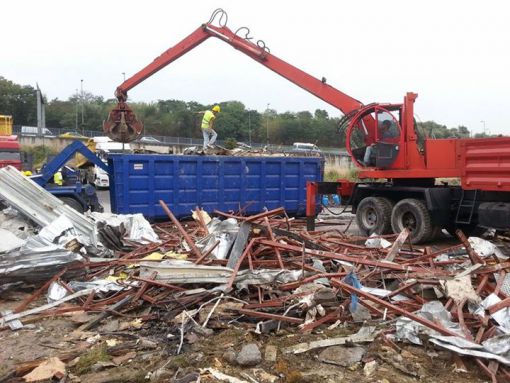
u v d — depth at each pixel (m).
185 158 12.23
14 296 6.34
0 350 4.73
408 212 10.55
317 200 14.02
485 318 4.88
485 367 4.15
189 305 5.49
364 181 12.62
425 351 4.54
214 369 4.18
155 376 4.06
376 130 10.98
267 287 5.83
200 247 7.24
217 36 13.16
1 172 8.39
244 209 12.63
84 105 66.62
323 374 4.15
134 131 13.46
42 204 8.38
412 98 10.49
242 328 5.00
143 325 5.23
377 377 4.10
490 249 7.59
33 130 48.41
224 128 50.72
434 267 6.82
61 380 4.04
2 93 62.62
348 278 5.79
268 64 12.94
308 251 6.61
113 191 11.88
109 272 6.87
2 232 7.12
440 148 10.40
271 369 4.22
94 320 5.30
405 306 5.45
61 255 6.49
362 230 11.59
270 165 13.48
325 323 5.16
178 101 67.44
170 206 12.13
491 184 9.02
